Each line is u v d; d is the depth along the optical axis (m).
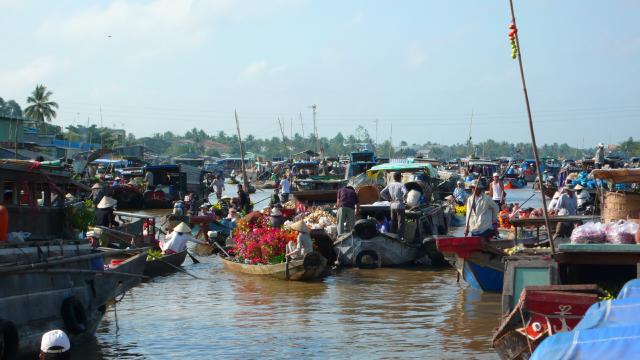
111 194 41.31
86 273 12.38
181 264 21.27
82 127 113.81
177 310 15.19
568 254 10.62
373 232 20.70
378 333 13.05
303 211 28.98
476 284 16.12
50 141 72.06
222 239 25.09
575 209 22.19
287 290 17.42
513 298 10.34
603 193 14.91
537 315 8.74
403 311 14.83
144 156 94.56
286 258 19.06
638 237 10.62
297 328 13.52
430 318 14.13
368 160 50.88
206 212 28.12
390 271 20.23
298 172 62.06
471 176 47.25
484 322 13.71
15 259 10.60
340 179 44.47
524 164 80.00
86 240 12.60
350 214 21.58
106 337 12.91
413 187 26.28
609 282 11.99
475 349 11.87
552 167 78.56
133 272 14.07
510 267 10.45
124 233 20.97
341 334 13.01
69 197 18.22
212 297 16.62
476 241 15.34
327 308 15.27
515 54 9.94
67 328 11.51
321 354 11.75
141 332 13.28
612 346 6.57
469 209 16.89
